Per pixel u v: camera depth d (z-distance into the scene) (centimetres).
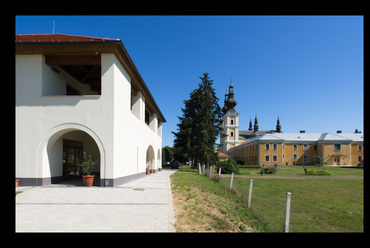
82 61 1223
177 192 1040
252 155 6041
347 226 711
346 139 5616
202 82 3319
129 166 1434
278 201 1098
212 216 649
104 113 1171
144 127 1916
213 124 3328
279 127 11031
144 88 1803
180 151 3325
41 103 1174
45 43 1133
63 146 1373
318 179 2136
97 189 1066
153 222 574
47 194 921
